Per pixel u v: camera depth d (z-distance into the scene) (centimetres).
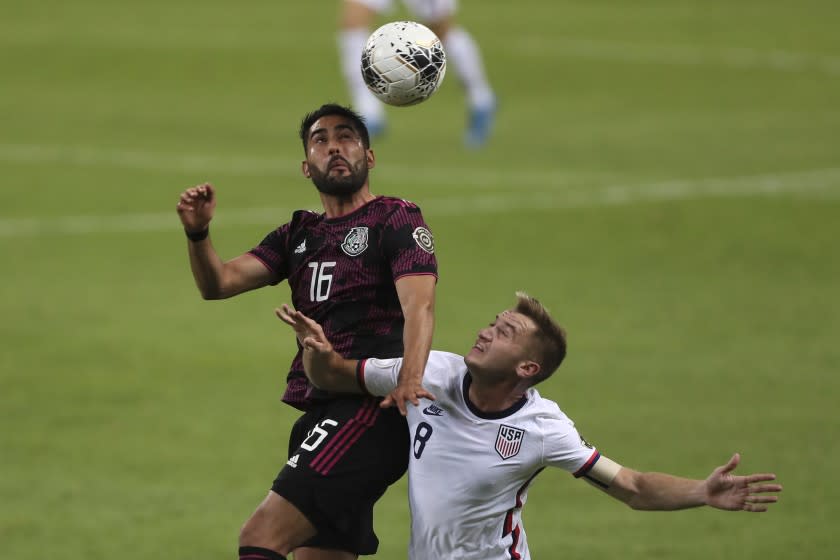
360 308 1919
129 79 8094
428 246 1880
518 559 1873
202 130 6831
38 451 3103
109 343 3894
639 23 10169
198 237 1930
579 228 5062
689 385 3503
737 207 5288
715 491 1759
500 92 7869
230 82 8050
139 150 6359
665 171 5912
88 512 2764
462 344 3788
